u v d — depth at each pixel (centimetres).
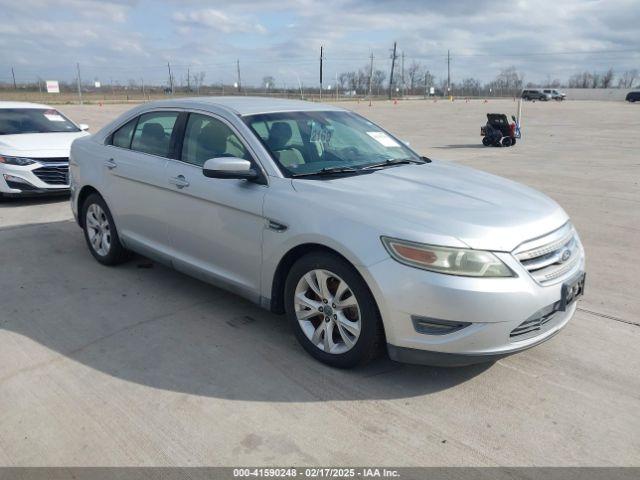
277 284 386
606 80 11906
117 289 500
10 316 445
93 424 306
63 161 868
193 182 429
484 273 307
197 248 440
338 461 277
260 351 387
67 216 783
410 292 312
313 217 349
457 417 312
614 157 1400
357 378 352
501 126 1711
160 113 492
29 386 344
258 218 382
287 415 314
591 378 350
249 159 404
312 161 411
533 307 315
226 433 298
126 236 518
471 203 352
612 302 466
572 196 891
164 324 429
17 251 613
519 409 319
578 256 362
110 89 9644
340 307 350
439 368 363
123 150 516
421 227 317
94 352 386
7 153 844
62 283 515
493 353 313
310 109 477
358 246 325
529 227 331
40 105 1053
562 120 2955
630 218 743
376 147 467
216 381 349
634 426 303
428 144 1823
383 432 299
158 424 306
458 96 11156
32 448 287
